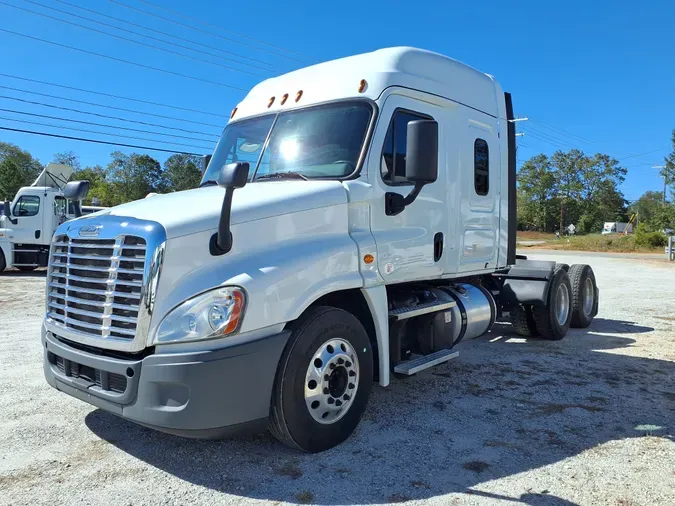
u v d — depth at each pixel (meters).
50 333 4.18
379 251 4.50
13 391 5.34
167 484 3.48
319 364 3.90
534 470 3.70
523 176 94.12
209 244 3.57
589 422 4.62
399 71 4.92
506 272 7.89
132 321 3.44
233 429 3.50
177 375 3.31
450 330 5.56
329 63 5.23
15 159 81.06
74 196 4.87
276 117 5.14
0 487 3.42
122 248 3.55
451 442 4.17
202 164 6.55
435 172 4.25
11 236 18.31
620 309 11.09
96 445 4.07
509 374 6.10
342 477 3.58
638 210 87.00
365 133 4.58
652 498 3.33
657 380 5.89
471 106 5.97
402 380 5.83
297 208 3.99
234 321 3.44
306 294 3.83
